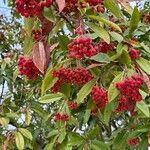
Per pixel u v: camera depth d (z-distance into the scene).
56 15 0.57
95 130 0.72
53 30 0.59
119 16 0.58
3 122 0.90
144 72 0.57
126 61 0.56
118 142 0.76
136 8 0.58
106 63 0.59
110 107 0.62
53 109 1.12
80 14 0.56
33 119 1.12
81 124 0.91
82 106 0.77
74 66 0.60
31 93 1.04
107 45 0.58
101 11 0.58
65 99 0.78
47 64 0.60
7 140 0.89
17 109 1.07
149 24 0.76
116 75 0.59
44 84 0.58
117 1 0.59
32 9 0.53
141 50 0.61
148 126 0.71
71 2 0.55
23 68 0.57
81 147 0.72
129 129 0.76
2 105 1.04
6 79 1.20
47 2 0.52
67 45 0.59
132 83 0.53
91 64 0.59
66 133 0.75
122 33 0.60
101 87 0.58
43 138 1.06
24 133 0.89
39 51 0.54
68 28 0.64
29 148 1.02
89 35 0.54
